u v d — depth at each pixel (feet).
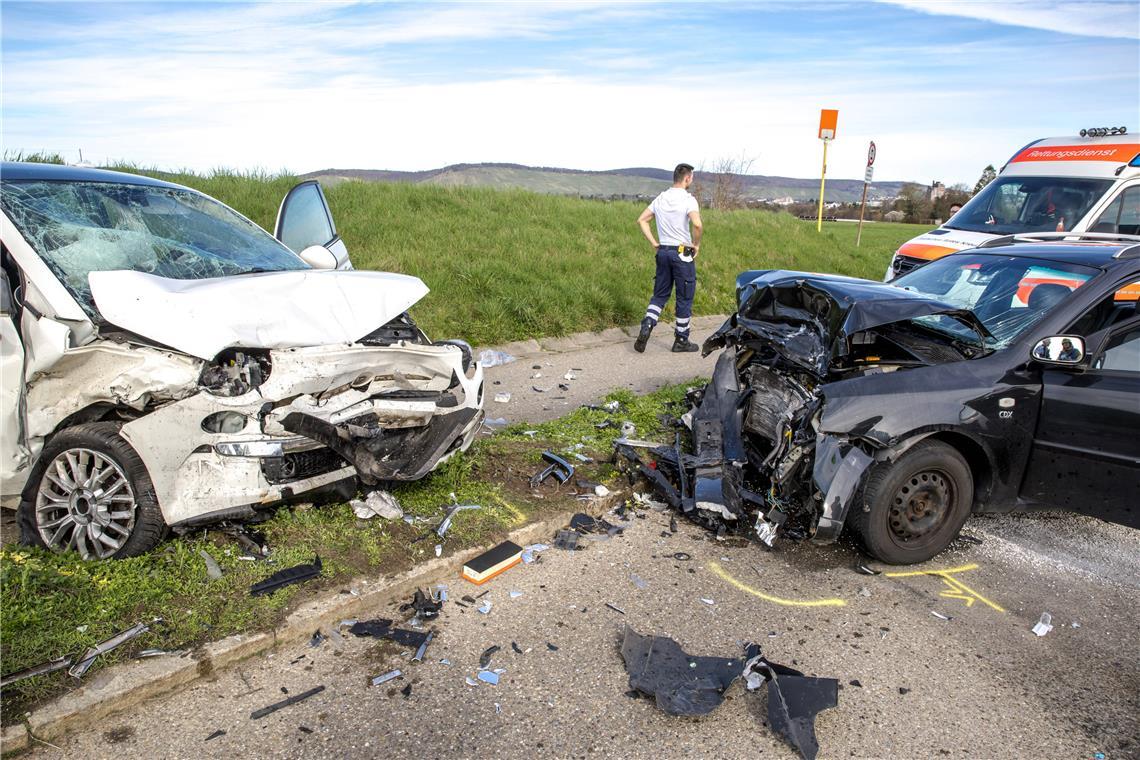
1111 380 13.71
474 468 16.33
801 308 16.94
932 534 14.06
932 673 10.96
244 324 11.76
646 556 13.91
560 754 8.98
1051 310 14.60
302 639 10.77
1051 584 13.71
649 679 10.22
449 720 9.41
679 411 21.67
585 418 20.67
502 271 33.12
